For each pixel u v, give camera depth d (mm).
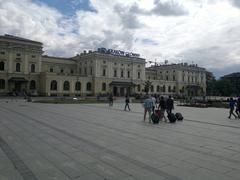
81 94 76438
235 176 6508
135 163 7484
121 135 11977
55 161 7555
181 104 44781
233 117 22109
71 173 6535
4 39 66375
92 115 21281
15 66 68375
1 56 66188
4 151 8633
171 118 17422
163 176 6422
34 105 33656
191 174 6613
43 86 69938
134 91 88250
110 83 81750
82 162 7492
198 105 40406
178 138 11516
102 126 14812
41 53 73000
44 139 10695
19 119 17391
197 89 111688
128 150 9047
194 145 10078
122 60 86500
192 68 111500
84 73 85438
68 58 89750
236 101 23641
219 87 122375
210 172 6797
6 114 20578
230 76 135500
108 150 8984
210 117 22000
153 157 8180
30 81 70938
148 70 110750
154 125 15758
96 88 79312
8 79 66875
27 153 8422
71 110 26266
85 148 9211
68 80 73375
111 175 6430
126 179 6172
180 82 105125
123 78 86750
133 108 31344
